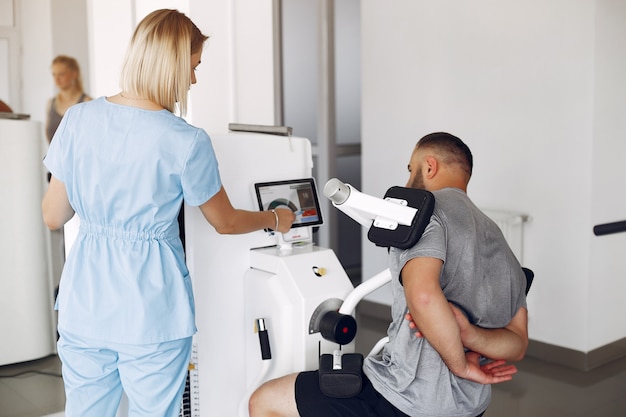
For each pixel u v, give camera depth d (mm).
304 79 5016
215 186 1790
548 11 3469
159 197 1712
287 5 4871
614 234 3572
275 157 2174
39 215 3199
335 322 1942
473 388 1706
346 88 5219
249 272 2117
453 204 1722
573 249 3508
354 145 5219
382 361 1784
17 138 3094
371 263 4449
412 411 1688
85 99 3988
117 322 1707
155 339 1717
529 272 1937
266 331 2006
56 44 3898
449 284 1690
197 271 2045
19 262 3156
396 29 4164
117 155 1688
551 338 3637
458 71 3877
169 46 1724
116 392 1838
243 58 2670
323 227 5023
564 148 3488
